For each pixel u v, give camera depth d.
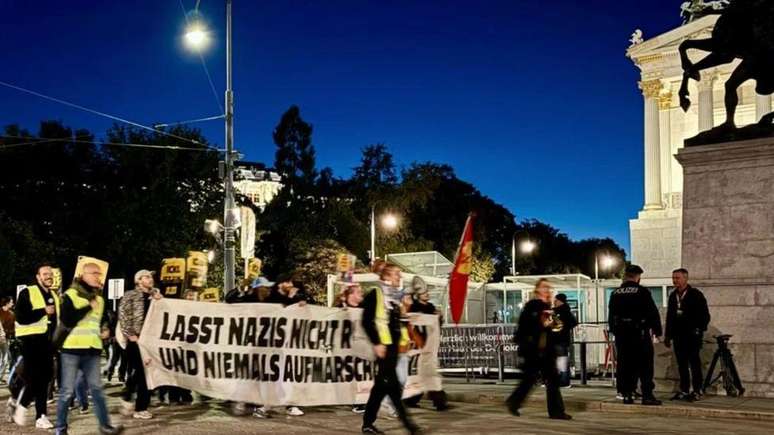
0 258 44.44
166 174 52.19
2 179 53.00
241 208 26.41
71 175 53.97
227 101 26.78
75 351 9.30
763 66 14.04
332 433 10.27
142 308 11.79
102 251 51.22
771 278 13.38
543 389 16.19
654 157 54.38
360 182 80.62
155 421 11.42
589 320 34.75
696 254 14.20
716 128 14.56
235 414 12.32
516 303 36.62
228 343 12.18
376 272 11.53
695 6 52.56
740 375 13.37
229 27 26.86
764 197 13.67
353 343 12.63
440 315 13.40
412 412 12.78
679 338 12.80
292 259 61.53
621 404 12.57
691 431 10.33
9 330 18.67
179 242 50.50
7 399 15.38
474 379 19.23
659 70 54.28
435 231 78.62
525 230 95.50
